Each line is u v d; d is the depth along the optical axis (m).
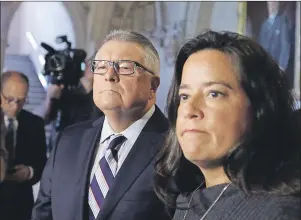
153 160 1.78
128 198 1.74
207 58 1.02
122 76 1.78
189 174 1.29
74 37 5.71
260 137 0.99
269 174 0.97
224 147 1.00
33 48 5.75
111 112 1.81
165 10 5.44
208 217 1.04
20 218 3.46
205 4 5.22
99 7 5.63
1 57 5.67
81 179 1.85
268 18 4.82
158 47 5.44
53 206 1.90
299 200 0.93
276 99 1.00
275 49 4.78
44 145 3.80
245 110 1.00
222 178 1.08
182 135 1.04
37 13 5.77
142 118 1.90
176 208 1.26
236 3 5.03
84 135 1.99
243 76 0.99
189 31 5.29
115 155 1.86
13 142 3.59
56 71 4.50
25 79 3.74
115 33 1.88
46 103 4.50
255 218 0.94
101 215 1.73
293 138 1.01
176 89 1.22
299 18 4.64
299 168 0.99
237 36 1.05
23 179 3.47
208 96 1.01
